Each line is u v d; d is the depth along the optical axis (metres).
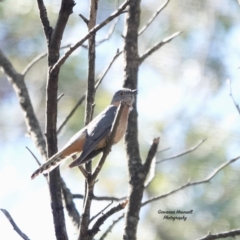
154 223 13.38
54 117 6.71
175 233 13.04
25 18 14.83
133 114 8.90
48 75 6.52
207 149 13.80
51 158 6.80
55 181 7.01
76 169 14.19
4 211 6.86
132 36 9.24
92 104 7.14
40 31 14.92
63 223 6.89
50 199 6.98
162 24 15.78
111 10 14.87
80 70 14.55
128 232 8.02
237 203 12.85
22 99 9.47
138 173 8.31
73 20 15.02
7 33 14.88
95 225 6.44
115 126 6.20
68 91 14.47
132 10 9.27
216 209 12.84
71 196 8.45
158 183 13.54
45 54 9.98
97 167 6.22
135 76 9.17
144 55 9.25
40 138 9.04
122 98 8.70
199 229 12.78
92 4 7.02
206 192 13.04
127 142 8.73
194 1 15.75
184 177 13.49
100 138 7.33
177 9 15.78
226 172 13.19
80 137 7.28
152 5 15.87
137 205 8.16
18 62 15.02
